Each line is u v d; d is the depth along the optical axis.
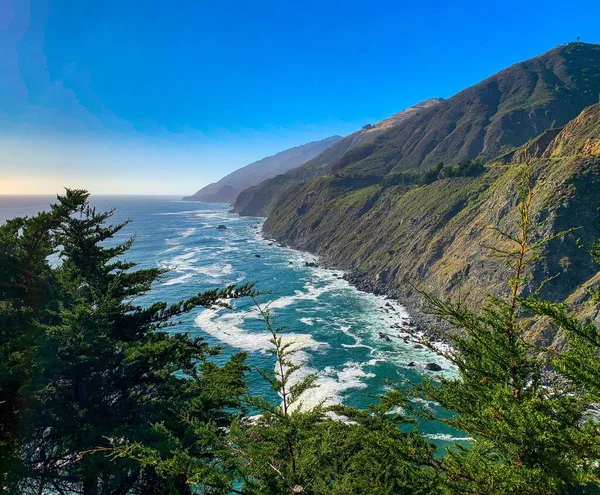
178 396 12.30
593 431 6.06
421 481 6.95
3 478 9.20
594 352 6.18
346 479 7.05
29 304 11.92
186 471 6.89
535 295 7.25
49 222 13.14
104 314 11.46
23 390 9.93
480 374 7.47
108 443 10.01
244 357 10.97
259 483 6.86
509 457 6.55
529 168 7.79
